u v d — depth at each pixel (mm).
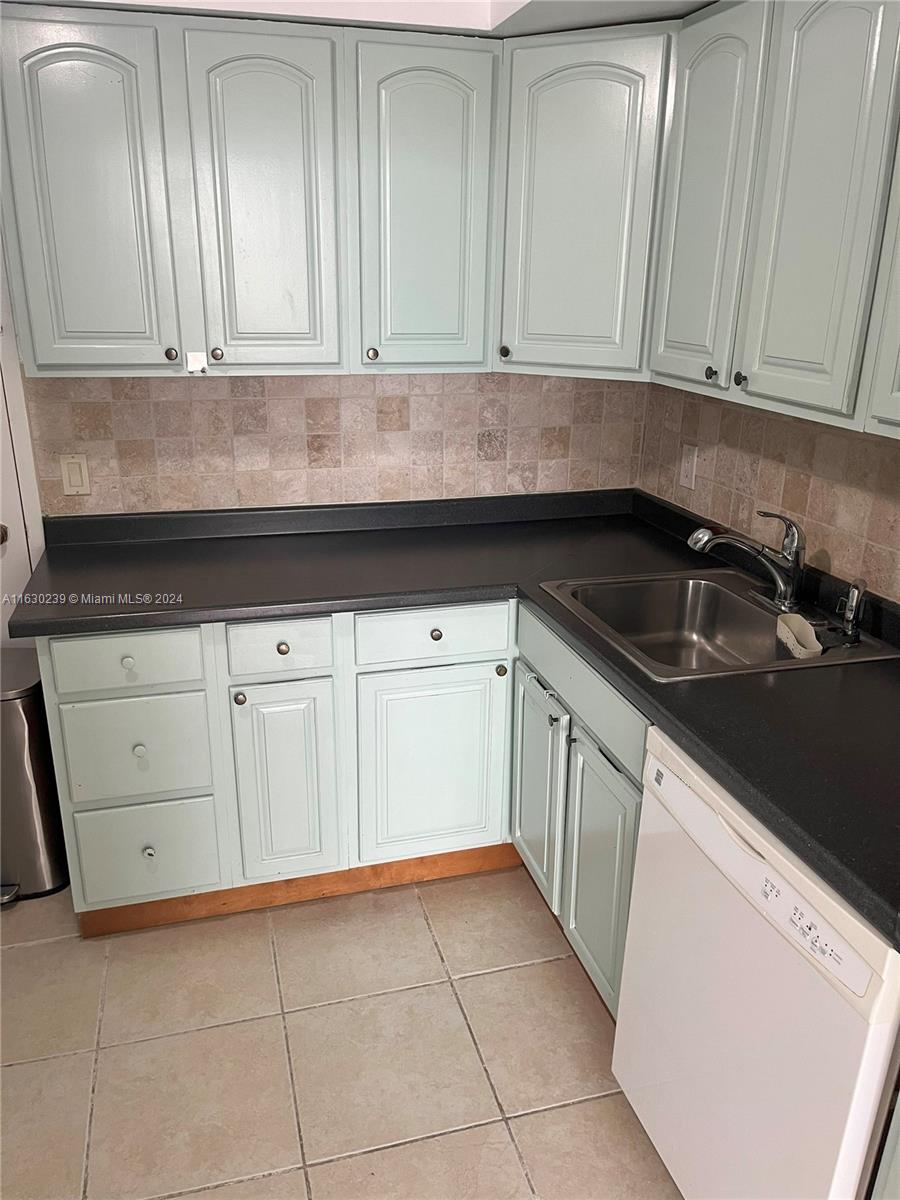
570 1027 2162
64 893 2592
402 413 2688
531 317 2348
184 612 2084
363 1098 1979
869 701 1687
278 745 2289
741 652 2221
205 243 2139
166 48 1995
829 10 1548
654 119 2088
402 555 2512
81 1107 1947
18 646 2615
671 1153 1678
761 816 1367
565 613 2074
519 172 2246
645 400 2877
